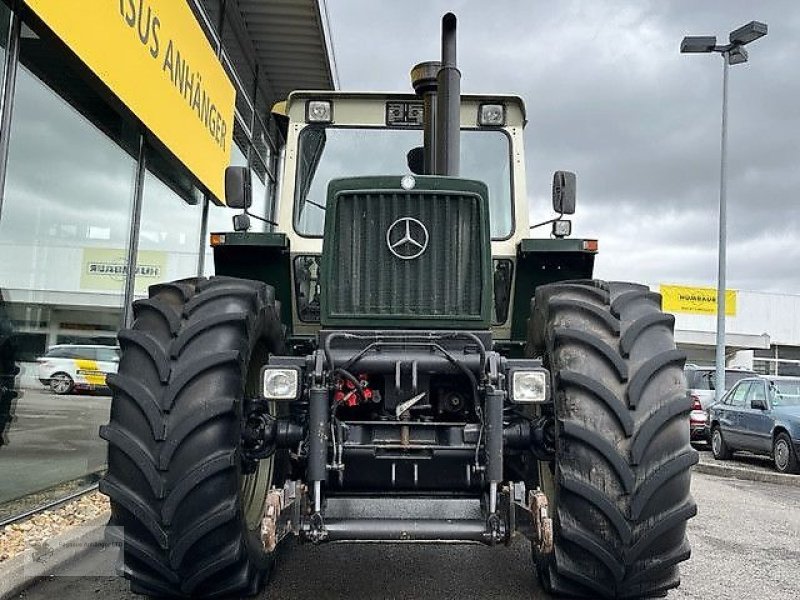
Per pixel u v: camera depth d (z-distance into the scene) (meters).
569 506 3.27
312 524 3.18
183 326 3.35
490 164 5.02
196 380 3.23
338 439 3.35
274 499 3.07
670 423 3.26
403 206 3.81
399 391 3.42
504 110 5.07
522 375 3.36
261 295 3.72
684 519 3.25
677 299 34.78
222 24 10.03
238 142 11.61
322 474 3.22
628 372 3.30
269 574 4.23
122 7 6.49
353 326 3.80
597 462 3.22
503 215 4.94
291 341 4.61
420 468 3.44
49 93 6.09
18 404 5.98
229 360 3.26
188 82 8.44
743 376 18.33
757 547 5.79
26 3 5.07
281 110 5.31
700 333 34.50
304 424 3.59
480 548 5.17
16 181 5.71
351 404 3.59
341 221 3.82
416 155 5.06
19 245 5.84
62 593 4.23
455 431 3.45
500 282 4.84
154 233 8.28
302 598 4.03
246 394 3.83
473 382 3.48
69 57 5.79
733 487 9.77
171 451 3.12
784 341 36.41
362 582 4.35
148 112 7.23
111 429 3.19
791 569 5.05
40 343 6.23
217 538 3.22
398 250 3.79
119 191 7.41
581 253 4.61
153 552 3.18
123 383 3.22
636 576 3.31
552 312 3.60
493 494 3.24
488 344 3.69
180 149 8.28
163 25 7.55
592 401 3.28
